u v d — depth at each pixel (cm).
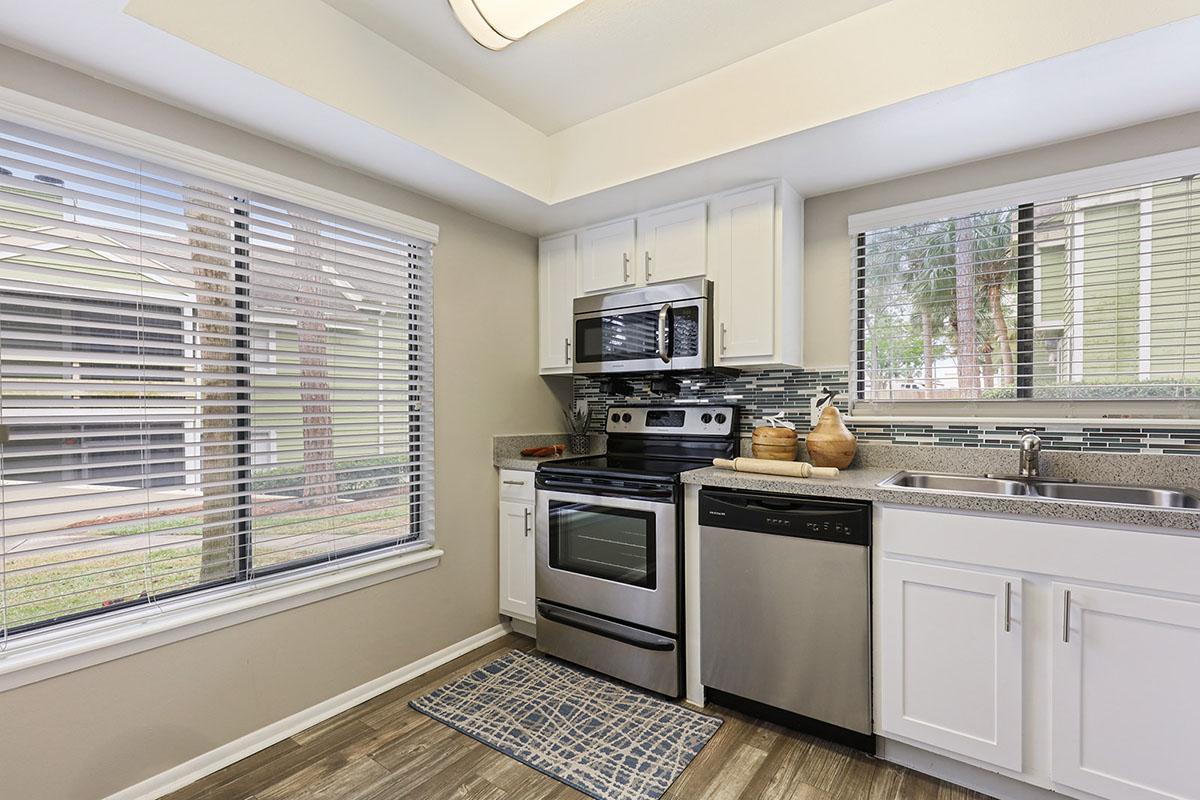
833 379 251
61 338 156
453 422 267
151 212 173
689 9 178
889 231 241
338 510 225
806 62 192
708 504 215
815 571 191
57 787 153
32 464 152
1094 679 150
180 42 145
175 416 179
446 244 265
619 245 281
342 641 220
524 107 240
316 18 173
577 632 252
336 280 224
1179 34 142
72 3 130
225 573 193
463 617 271
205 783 175
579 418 327
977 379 224
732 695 212
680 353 253
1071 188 203
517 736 200
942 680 171
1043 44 154
